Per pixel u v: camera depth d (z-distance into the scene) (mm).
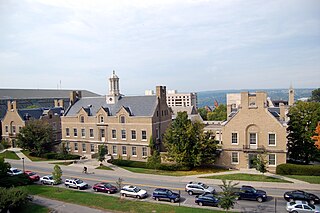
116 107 72688
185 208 36125
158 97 69562
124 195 42281
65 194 42844
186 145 54125
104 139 71375
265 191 42344
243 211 35031
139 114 67750
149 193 43438
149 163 58375
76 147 75688
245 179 48562
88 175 55281
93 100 78250
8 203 34406
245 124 55938
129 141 68250
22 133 74812
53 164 65562
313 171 49906
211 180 49062
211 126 89875
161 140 69500
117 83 74375
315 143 54188
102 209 36531
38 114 89688
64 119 76688
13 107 85125
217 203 37156
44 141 73875
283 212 34688
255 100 55156
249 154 55781
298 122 58875
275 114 59719
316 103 60000
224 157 57688
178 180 50094
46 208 37094
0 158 48719
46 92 164875
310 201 37125
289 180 47531
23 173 52438
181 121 56219
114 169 59562
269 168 54406
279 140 53531
